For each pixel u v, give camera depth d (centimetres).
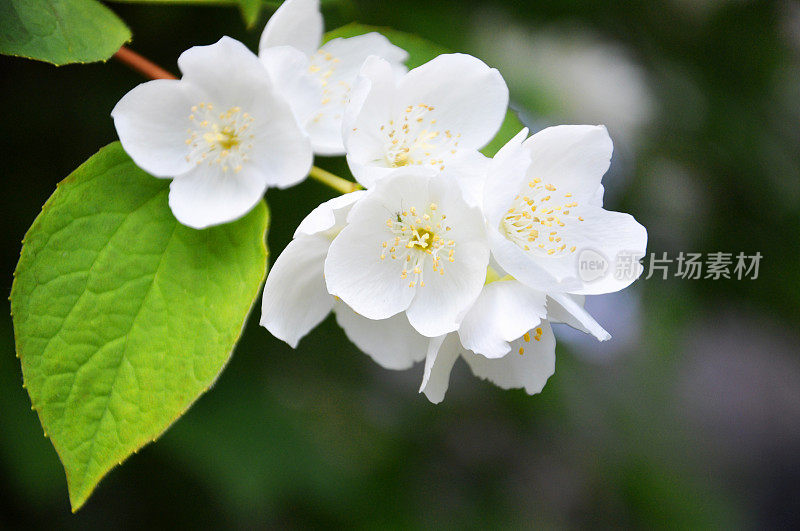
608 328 48
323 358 44
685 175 46
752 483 76
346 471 43
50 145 41
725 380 75
